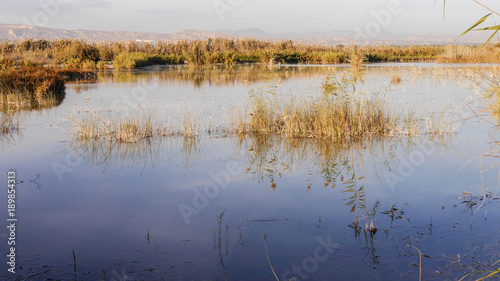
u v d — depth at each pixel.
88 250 3.95
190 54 34.94
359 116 9.19
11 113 11.98
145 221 4.66
